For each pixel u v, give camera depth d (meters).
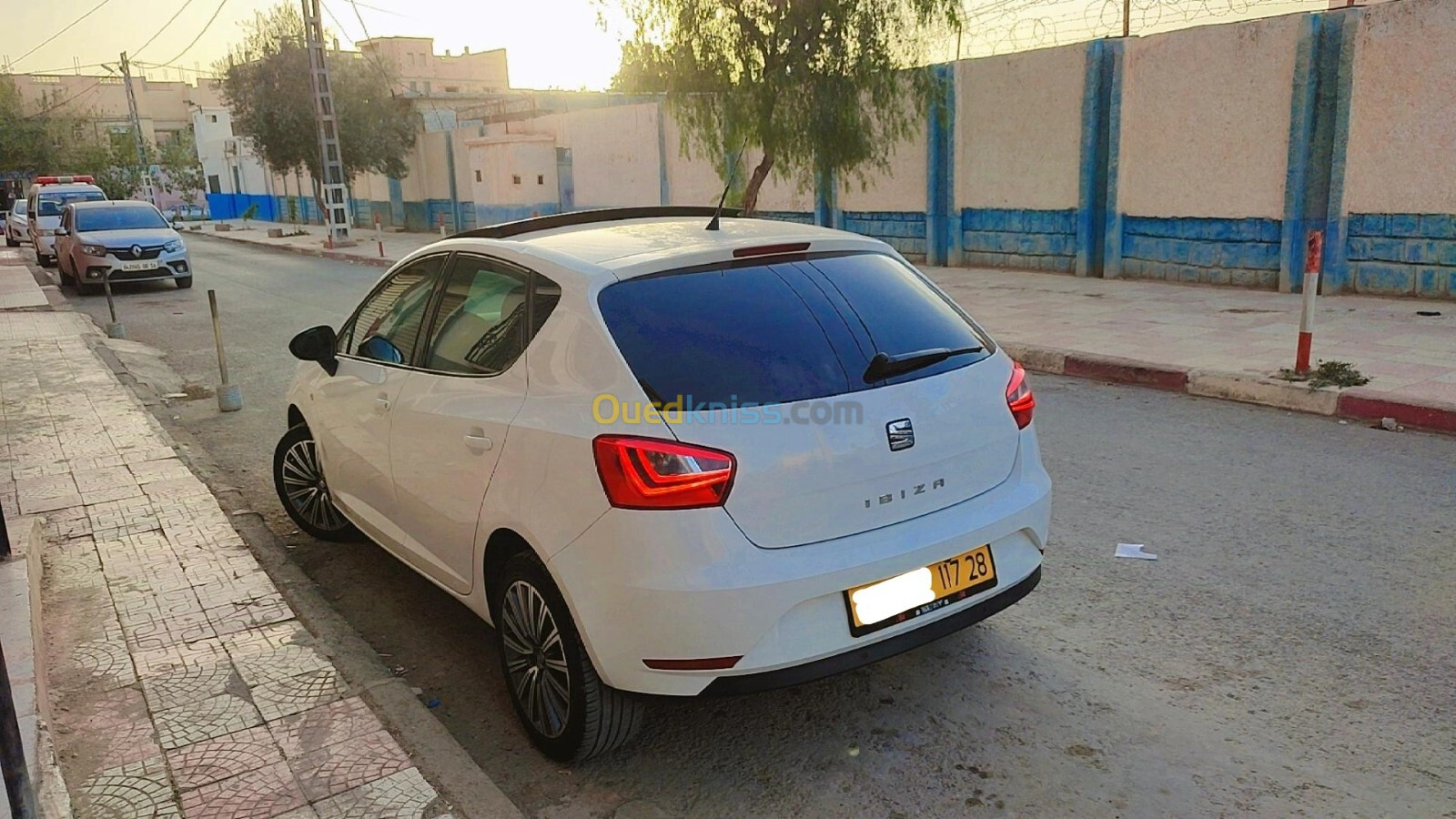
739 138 15.78
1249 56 13.06
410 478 3.96
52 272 23.09
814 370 3.14
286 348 12.11
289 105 33.16
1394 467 6.20
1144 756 3.28
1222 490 5.86
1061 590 4.57
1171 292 13.64
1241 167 13.41
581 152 29.23
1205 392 8.39
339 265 24.97
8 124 51.28
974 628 4.24
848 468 3.04
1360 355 8.89
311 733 3.33
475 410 3.50
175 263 18.66
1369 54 11.85
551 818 3.10
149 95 84.38
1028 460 3.62
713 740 3.49
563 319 3.29
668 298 3.24
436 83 75.75
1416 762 3.19
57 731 3.37
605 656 3.00
